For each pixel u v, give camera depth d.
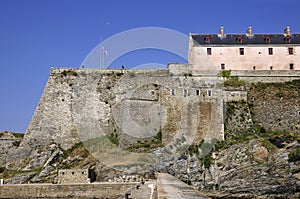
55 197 59.62
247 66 82.06
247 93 77.19
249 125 73.06
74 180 62.53
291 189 57.19
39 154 72.94
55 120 78.00
